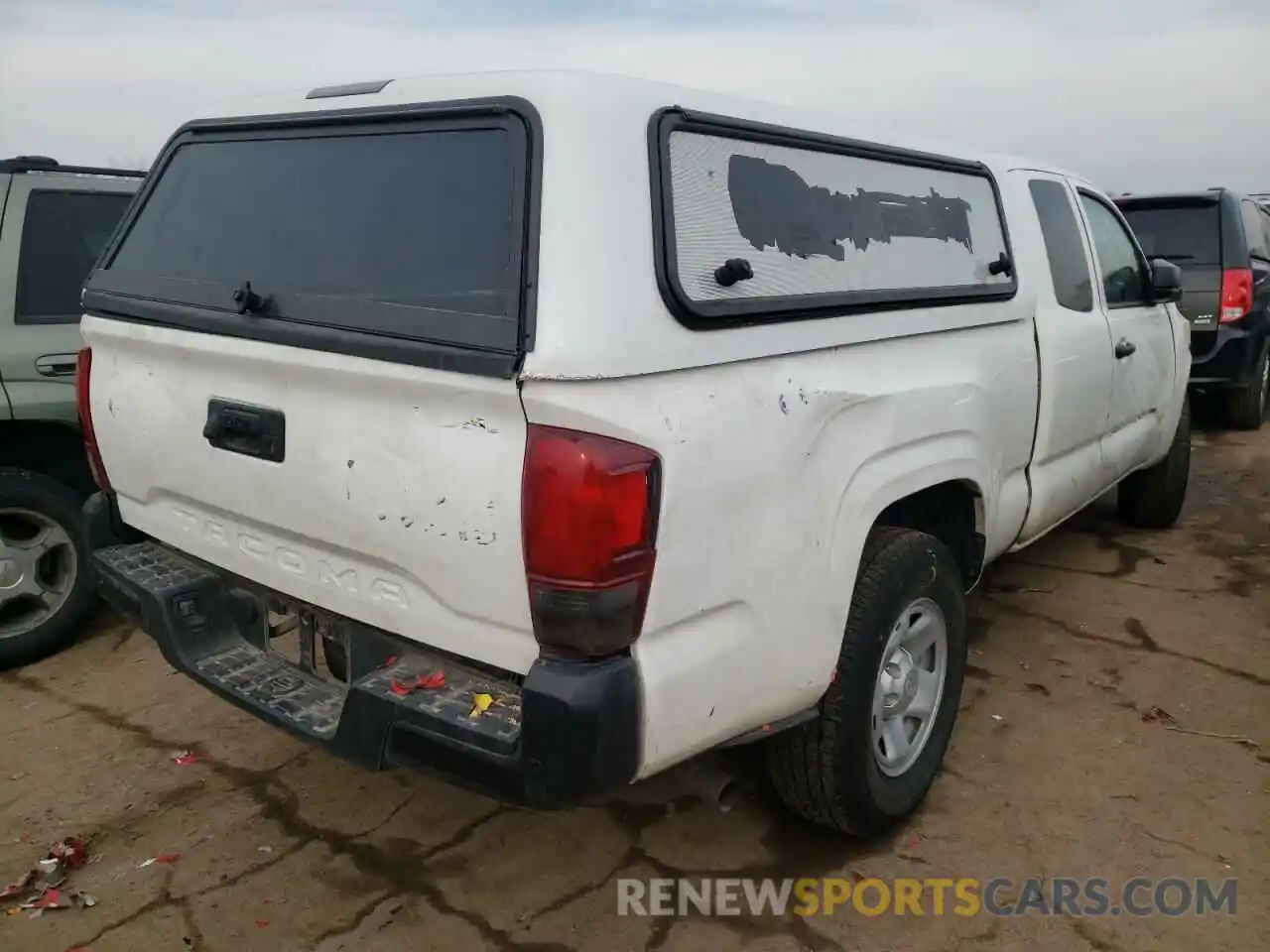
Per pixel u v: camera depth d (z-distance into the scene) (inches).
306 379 93.0
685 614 86.9
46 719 149.6
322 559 98.3
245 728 147.3
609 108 84.7
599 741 81.0
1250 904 108.8
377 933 105.8
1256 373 331.0
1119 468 189.9
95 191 172.6
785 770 112.0
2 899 110.8
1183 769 134.5
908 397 112.1
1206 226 316.5
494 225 85.4
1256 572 206.2
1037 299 147.1
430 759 88.4
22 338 159.2
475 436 82.7
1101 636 176.4
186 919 108.0
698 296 87.5
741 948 103.4
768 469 92.8
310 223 100.7
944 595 122.0
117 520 126.5
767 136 100.9
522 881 114.0
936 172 130.3
